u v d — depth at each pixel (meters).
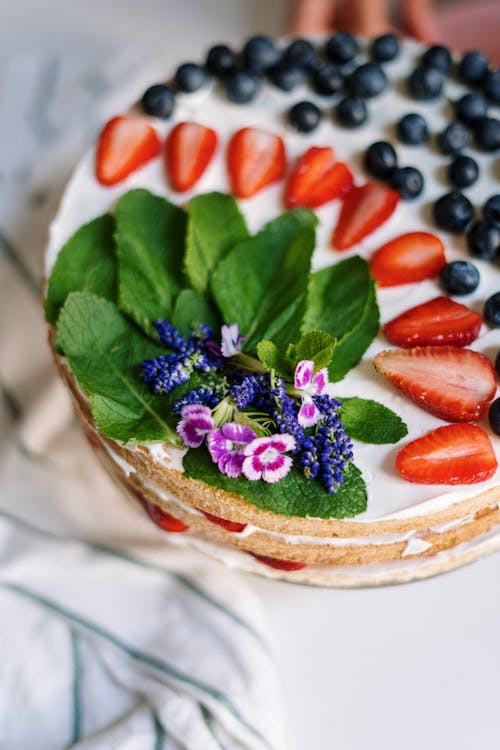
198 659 0.66
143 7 0.88
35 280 0.76
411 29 0.88
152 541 0.70
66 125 0.81
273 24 0.89
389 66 0.74
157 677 0.66
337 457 0.61
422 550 0.64
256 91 0.72
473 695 0.66
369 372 0.64
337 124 0.72
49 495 0.72
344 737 0.65
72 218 0.69
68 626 0.68
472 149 0.72
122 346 0.64
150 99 0.71
